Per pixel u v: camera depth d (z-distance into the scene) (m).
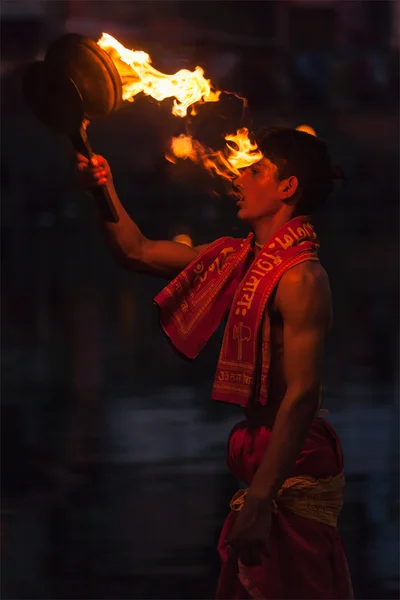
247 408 5.59
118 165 60.44
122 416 19.88
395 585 9.22
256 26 60.47
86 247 64.38
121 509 12.01
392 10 67.88
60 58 5.38
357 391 23.34
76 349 34.38
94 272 63.97
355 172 65.00
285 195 5.60
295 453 5.19
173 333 5.75
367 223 65.44
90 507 12.11
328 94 62.50
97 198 5.78
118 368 28.77
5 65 62.31
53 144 63.66
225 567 5.51
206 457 15.23
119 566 9.74
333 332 38.03
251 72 59.44
